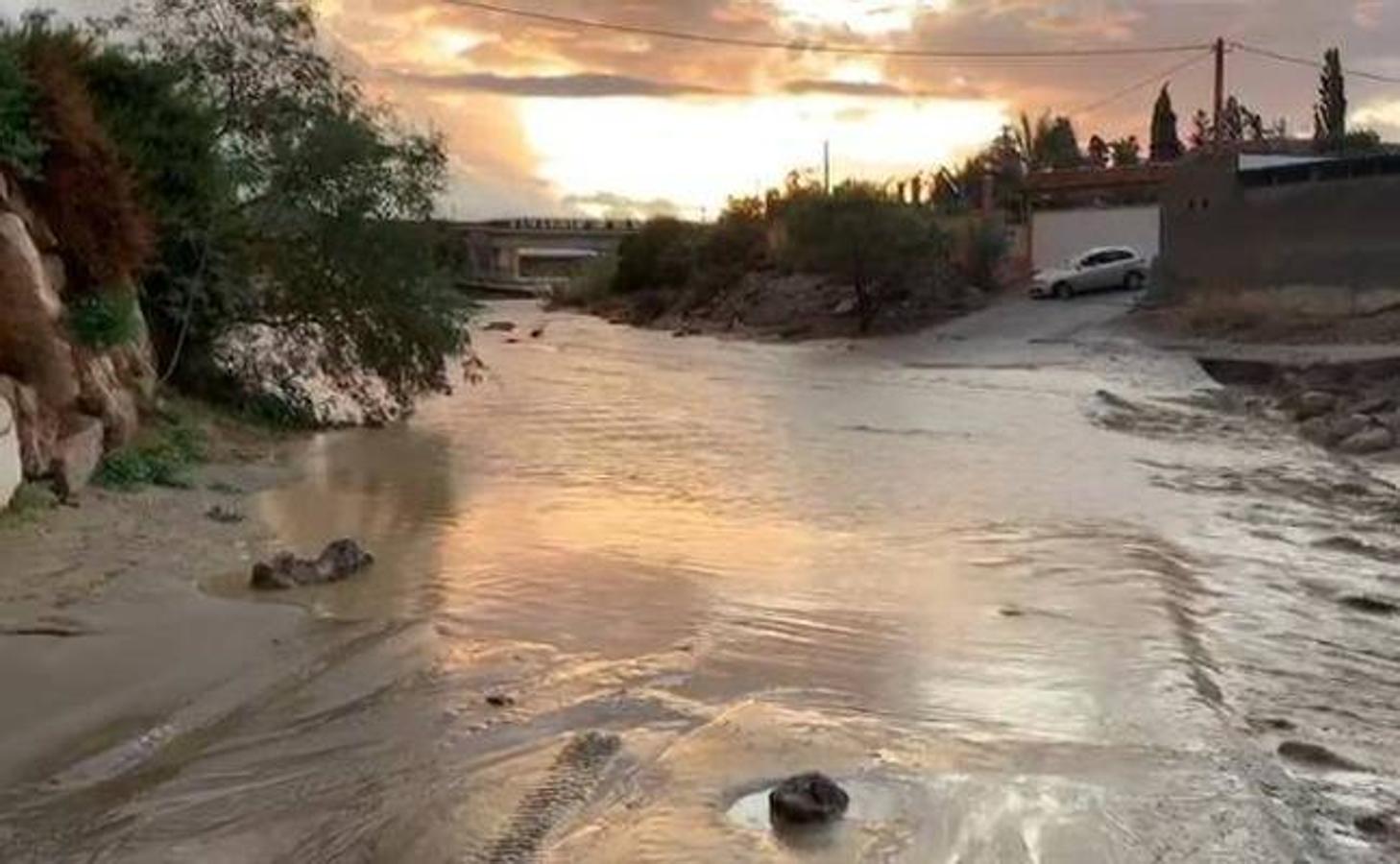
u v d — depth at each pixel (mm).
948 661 9000
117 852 5852
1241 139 61281
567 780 6625
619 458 19109
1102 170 59750
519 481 16672
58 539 11500
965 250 55344
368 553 11586
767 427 23266
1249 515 15430
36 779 6645
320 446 19516
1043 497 16266
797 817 6109
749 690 8234
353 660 8625
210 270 20047
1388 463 20031
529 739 7242
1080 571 11984
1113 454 20406
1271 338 36375
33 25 17172
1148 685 8523
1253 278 40906
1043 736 7484
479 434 21688
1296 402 25609
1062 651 9336
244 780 6672
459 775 6723
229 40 21750
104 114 17781
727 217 72750
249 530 12742
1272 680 9000
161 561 11125
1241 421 24844
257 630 9234
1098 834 6086
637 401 27797
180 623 9297
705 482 16969
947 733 7480
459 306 23344
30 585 10039
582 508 14750
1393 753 7562
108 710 7582
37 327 13477
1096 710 8000
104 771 6766
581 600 10445
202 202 19453
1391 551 13492
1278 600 11266
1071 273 51094
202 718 7543
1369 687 8883
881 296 51562
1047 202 60219
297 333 22016
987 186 61531
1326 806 6613
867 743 7262
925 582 11469
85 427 13836
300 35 22188
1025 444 21359
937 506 15484
